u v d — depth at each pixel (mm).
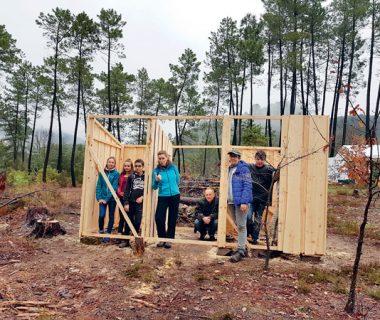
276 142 31516
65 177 23984
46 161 23812
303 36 25375
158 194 6676
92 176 7133
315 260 5957
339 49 30484
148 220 6637
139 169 6672
